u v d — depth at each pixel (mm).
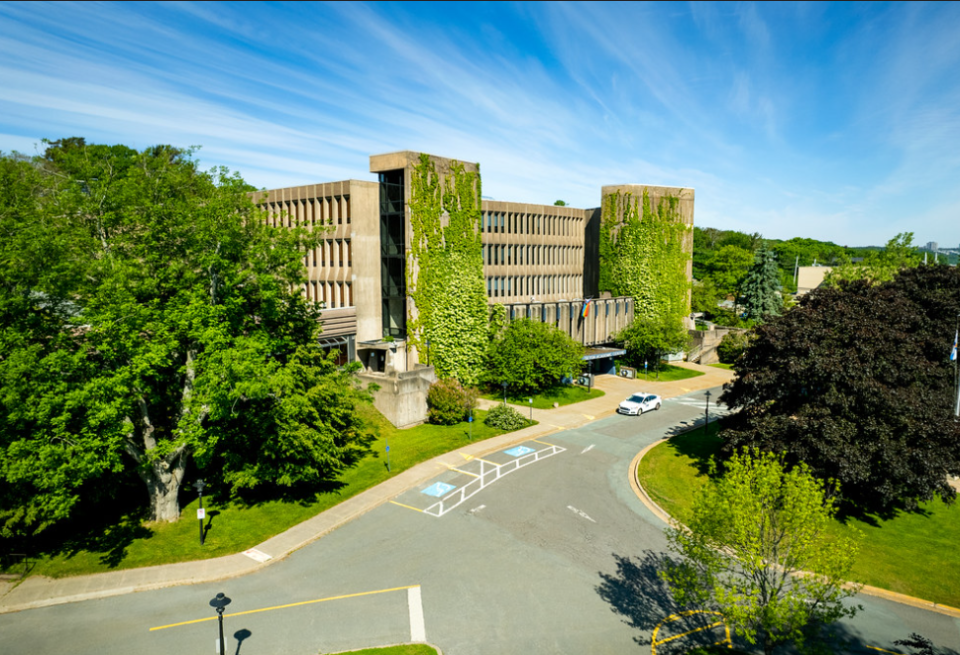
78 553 21562
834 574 14352
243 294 25000
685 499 27312
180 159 24000
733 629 17547
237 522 24281
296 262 25219
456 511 25750
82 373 19797
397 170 46281
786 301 86688
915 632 17781
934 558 22188
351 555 21797
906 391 25422
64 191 21047
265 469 24938
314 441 25734
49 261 19219
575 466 31734
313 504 26219
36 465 18391
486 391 48969
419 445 34781
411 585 19750
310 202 48344
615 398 49219
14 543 21875
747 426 27375
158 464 23562
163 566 20750
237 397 21812
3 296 18875
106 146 27531
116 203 21344
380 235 47719
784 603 14305
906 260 64250
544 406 45312
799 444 24094
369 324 47281
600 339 62562
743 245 143500
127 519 24328
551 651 16438
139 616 17844
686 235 67562
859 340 25625
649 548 22578
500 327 48562
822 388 25797
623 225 65375
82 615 17875
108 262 20109
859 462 22906
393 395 38125
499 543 22812
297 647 16391
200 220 21609
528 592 19406
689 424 40906
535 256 64312
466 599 18922
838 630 17828
